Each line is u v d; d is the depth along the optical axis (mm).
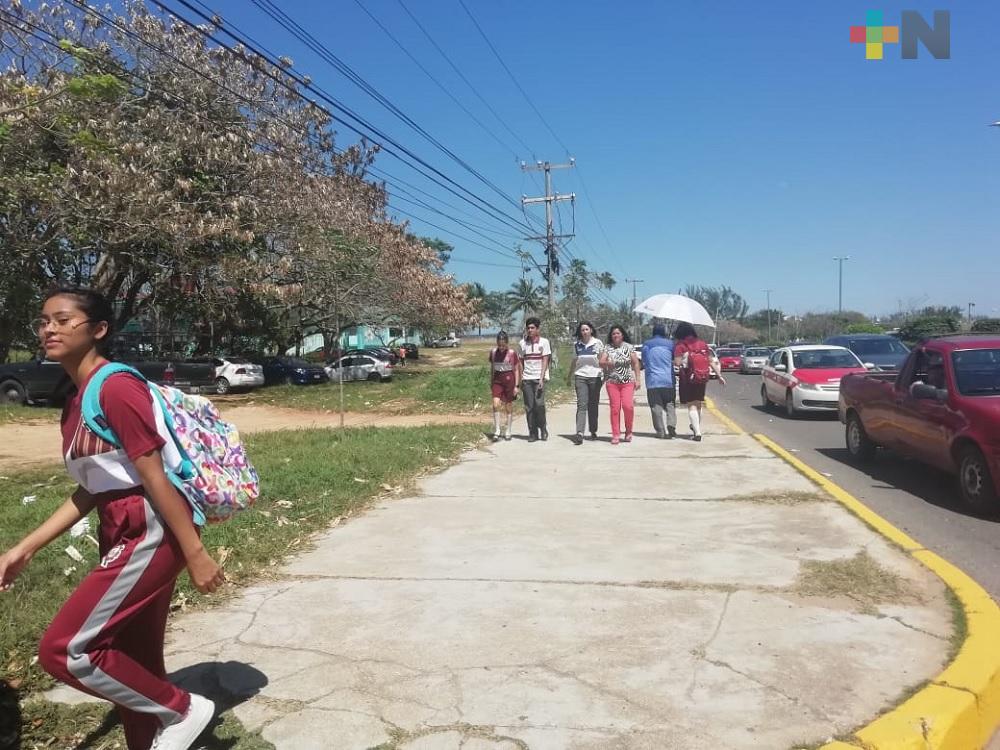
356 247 29469
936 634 4223
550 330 36562
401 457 9586
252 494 3102
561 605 4727
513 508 7258
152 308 29453
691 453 10172
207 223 22484
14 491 9227
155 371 27094
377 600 4867
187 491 2883
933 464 8281
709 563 5496
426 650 4113
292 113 27844
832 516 6746
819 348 17859
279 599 4906
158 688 2928
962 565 5855
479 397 21391
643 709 3461
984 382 7883
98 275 24750
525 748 3170
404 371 41031
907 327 45000
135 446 2684
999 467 7070
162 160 21828
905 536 6117
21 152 16562
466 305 49781
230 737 3270
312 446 11258
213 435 3047
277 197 25844
